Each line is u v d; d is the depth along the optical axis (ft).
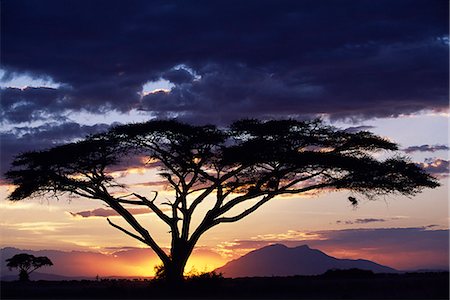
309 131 154.10
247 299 120.47
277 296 125.29
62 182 153.99
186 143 151.94
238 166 154.61
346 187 155.22
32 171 152.35
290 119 152.66
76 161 151.43
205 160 155.74
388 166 153.99
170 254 156.25
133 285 172.76
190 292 142.20
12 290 151.53
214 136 151.74
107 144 151.74
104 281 202.18
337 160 150.20
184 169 154.20
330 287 140.97
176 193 157.17
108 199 155.22
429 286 134.10
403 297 114.83
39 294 142.41
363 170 152.25
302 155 149.79
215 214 155.94
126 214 155.12
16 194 155.94
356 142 155.43
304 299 116.78
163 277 155.33
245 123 152.97
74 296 137.59
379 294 121.70
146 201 155.43
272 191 156.35
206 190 156.15
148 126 150.20
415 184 156.04
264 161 150.82
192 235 155.33
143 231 155.53
